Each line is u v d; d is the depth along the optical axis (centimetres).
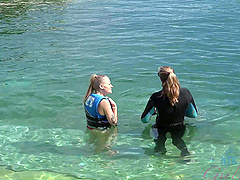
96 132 566
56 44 907
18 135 561
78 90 682
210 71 743
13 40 941
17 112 618
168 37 949
